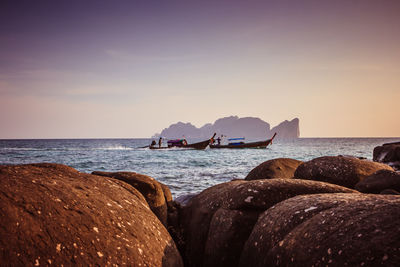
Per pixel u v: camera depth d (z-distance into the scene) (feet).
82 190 7.34
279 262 6.08
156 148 163.43
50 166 9.05
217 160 92.48
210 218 10.64
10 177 6.31
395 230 4.57
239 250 8.72
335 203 6.51
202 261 10.22
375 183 13.55
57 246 5.31
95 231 6.15
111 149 182.50
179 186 40.04
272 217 7.55
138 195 9.95
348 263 4.68
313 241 5.57
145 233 7.44
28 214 5.43
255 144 163.22
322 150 165.07
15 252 4.79
